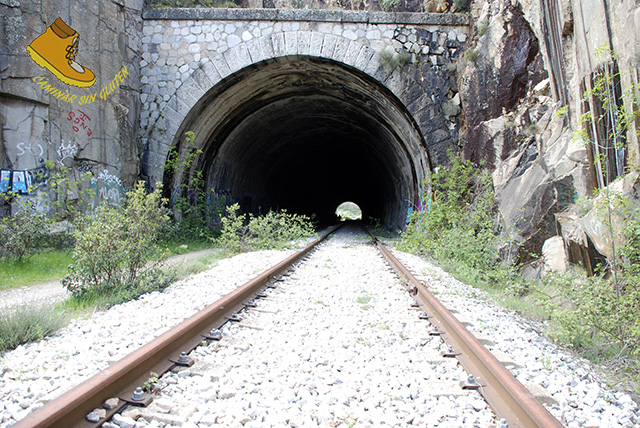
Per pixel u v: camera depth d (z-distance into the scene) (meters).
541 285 6.39
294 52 12.40
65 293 5.58
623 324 3.73
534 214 7.34
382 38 12.37
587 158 6.45
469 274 7.45
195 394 2.49
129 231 5.71
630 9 5.15
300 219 15.38
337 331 3.88
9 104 8.76
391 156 18.48
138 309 4.43
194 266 7.75
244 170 20.69
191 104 12.69
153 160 12.70
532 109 9.97
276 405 2.38
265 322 4.13
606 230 4.76
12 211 8.50
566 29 7.26
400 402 2.45
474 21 12.02
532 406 2.13
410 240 12.23
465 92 11.56
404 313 4.61
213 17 12.62
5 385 2.53
